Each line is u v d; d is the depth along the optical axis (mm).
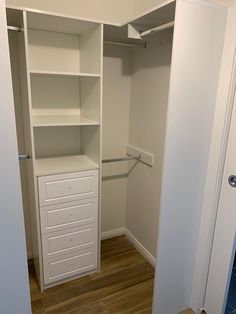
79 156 2105
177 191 1496
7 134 1101
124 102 2297
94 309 1776
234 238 1484
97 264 2111
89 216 1948
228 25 1335
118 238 2602
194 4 1227
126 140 2408
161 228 1515
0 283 1254
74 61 2010
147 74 2025
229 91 1377
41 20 1583
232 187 1450
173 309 1767
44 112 1994
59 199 1789
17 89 1835
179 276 1704
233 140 1413
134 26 1682
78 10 1908
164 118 1887
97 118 1814
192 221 1624
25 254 1274
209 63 1360
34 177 1662
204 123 1457
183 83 1318
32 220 1951
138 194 2346
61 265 1938
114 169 2434
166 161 1398
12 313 1335
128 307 1800
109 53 2105
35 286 1961
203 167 1546
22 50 1545
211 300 1709
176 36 1229
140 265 2227
